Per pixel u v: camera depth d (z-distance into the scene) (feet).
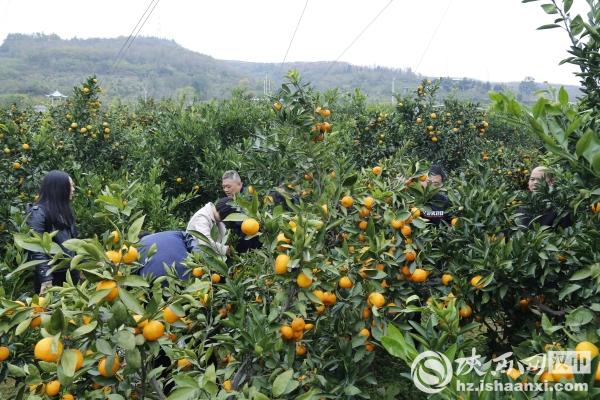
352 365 7.60
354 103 30.73
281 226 6.20
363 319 7.63
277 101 11.95
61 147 17.56
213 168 19.58
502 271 8.62
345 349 7.64
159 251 9.87
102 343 4.74
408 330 7.58
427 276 9.11
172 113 23.30
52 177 10.89
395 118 25.34
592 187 5.43
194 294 6.98
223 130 24.20
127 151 21.89
